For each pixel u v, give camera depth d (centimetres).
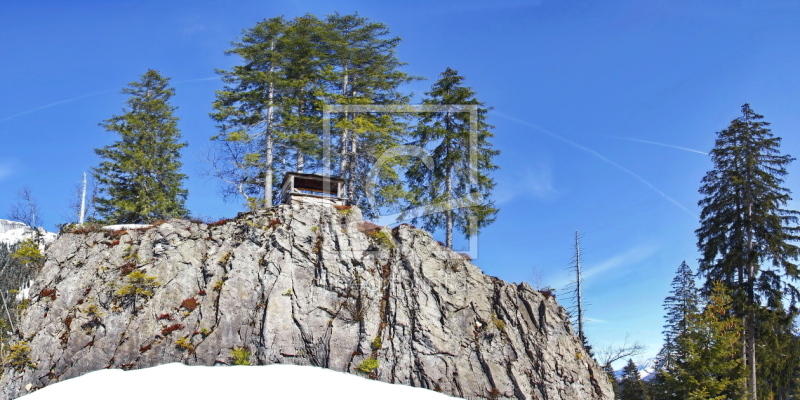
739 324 3494
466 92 3928
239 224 3086
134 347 2664
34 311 2747
